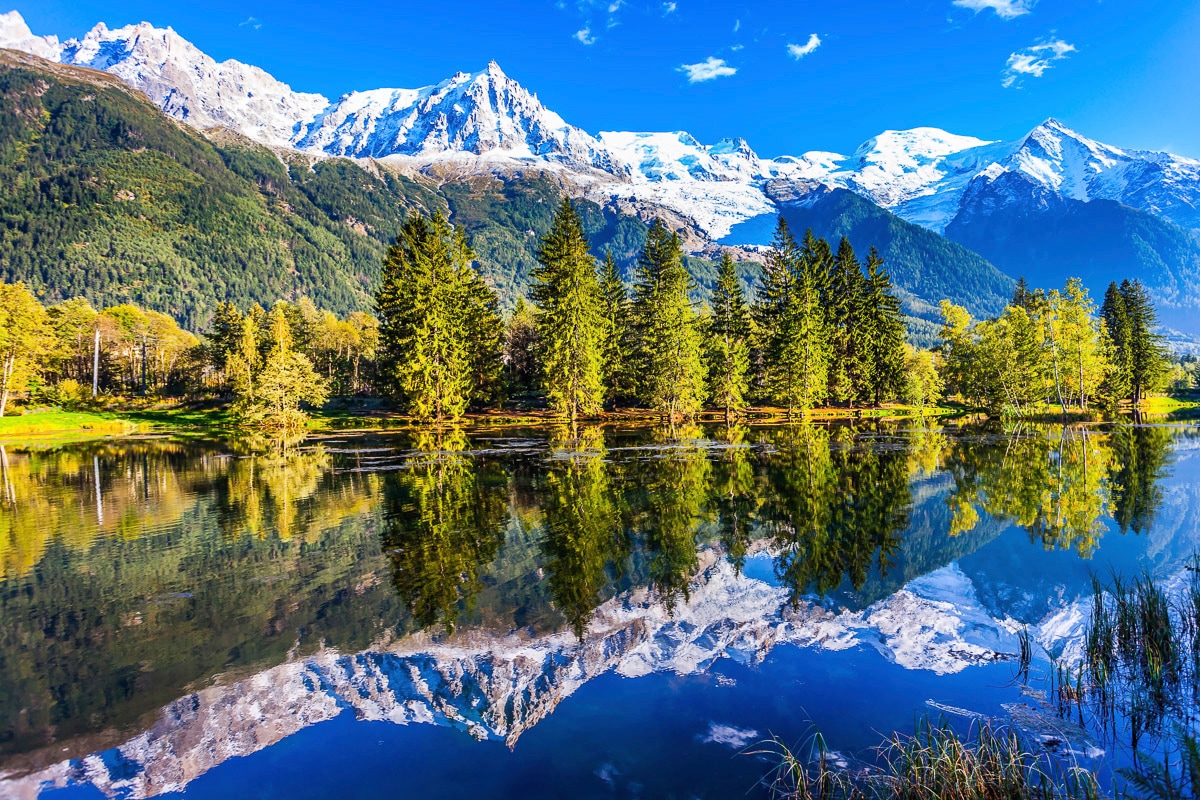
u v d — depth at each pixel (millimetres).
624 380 67750
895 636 9867
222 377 87125
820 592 12102
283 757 7008
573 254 60219
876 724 7176
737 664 8906
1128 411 67312
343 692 8562
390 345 59344
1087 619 10484
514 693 8297
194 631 10953
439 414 53156
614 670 8891
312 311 103688
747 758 6543
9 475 31203
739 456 32594
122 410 70750
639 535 16719
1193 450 33406
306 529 18297
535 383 72938
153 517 20500
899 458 31172
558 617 11016
